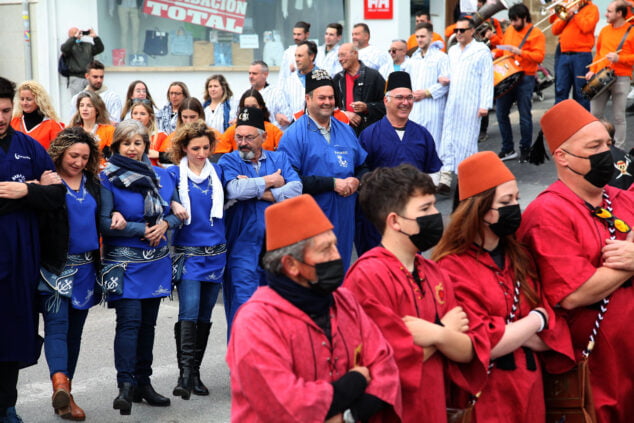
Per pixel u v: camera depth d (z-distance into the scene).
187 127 11.06
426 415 6.53
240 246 11.36
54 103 26.67
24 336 9.40
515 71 20.14
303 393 5.52
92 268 10.19
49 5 26.20
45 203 9.34
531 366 7.21
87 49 25.50
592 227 7.53
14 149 9.41
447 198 19.31
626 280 7.55
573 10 21.78
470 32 19.38
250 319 5.71
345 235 12.02
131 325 10.22
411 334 6.41
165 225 10.46
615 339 7.60
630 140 21.22
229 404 10.66
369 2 26.06
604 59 19.88
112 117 20.16
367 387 5.90
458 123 19.45
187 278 10.95
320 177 11.77
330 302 5.99
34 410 10.53
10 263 9.27
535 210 7.62
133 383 10.09
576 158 7.62
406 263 6.73
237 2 26.55
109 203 10.23
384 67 20.05
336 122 12.36
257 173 11.57
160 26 26.64
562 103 7.76
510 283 7.26
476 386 6.80
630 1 20.64
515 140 23.59
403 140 12.78
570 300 7.32
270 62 26.84
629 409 7.80
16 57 26.92
